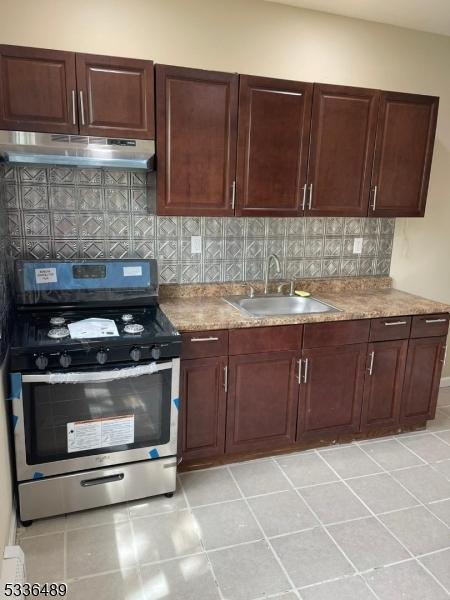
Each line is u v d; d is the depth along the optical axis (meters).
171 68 2.25
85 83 2.11
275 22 2.66
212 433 2.46
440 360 2.92
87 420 2.02
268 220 2.93
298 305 2.98
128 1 2.38
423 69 3.08
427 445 2.86
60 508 2.08
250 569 1.85
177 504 2.23
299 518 2.16
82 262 2.39
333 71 2.86
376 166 2.77
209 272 2.87
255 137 2.48
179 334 2.12
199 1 2.50
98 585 1.75
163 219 2.69
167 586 1.75
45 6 2.25
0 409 1.75
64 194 2.47
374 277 3.30
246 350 2.42
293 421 2.62
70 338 1.99
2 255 2.04
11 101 2.03
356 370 2.70
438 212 3.38
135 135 2.25
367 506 2.26
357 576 1.83
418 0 2.54
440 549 2.00
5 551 1.60
